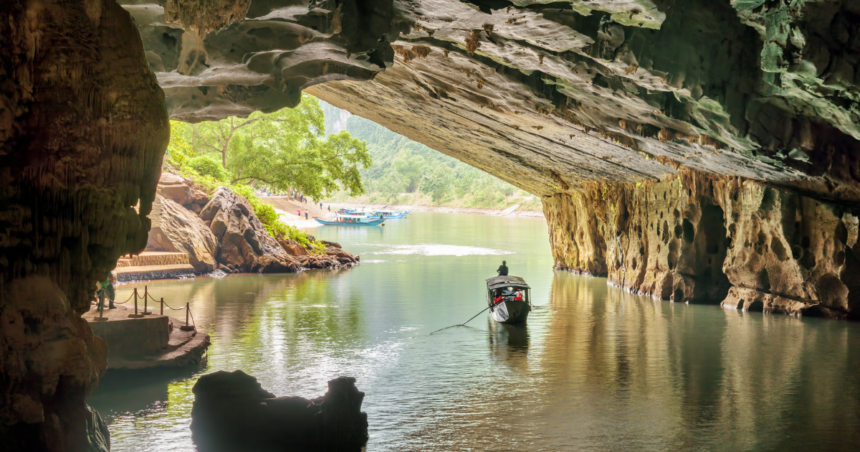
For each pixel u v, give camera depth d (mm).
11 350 7551
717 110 15938
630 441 12812
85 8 7738
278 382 16375
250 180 56594
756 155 18453
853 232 22703
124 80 8047
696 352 20172
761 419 14078
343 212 103875
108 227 8141
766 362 18891
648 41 14148
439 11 12273
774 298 26594
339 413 12258
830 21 12789
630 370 18094
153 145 8516
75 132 7750
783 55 13516
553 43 14180
